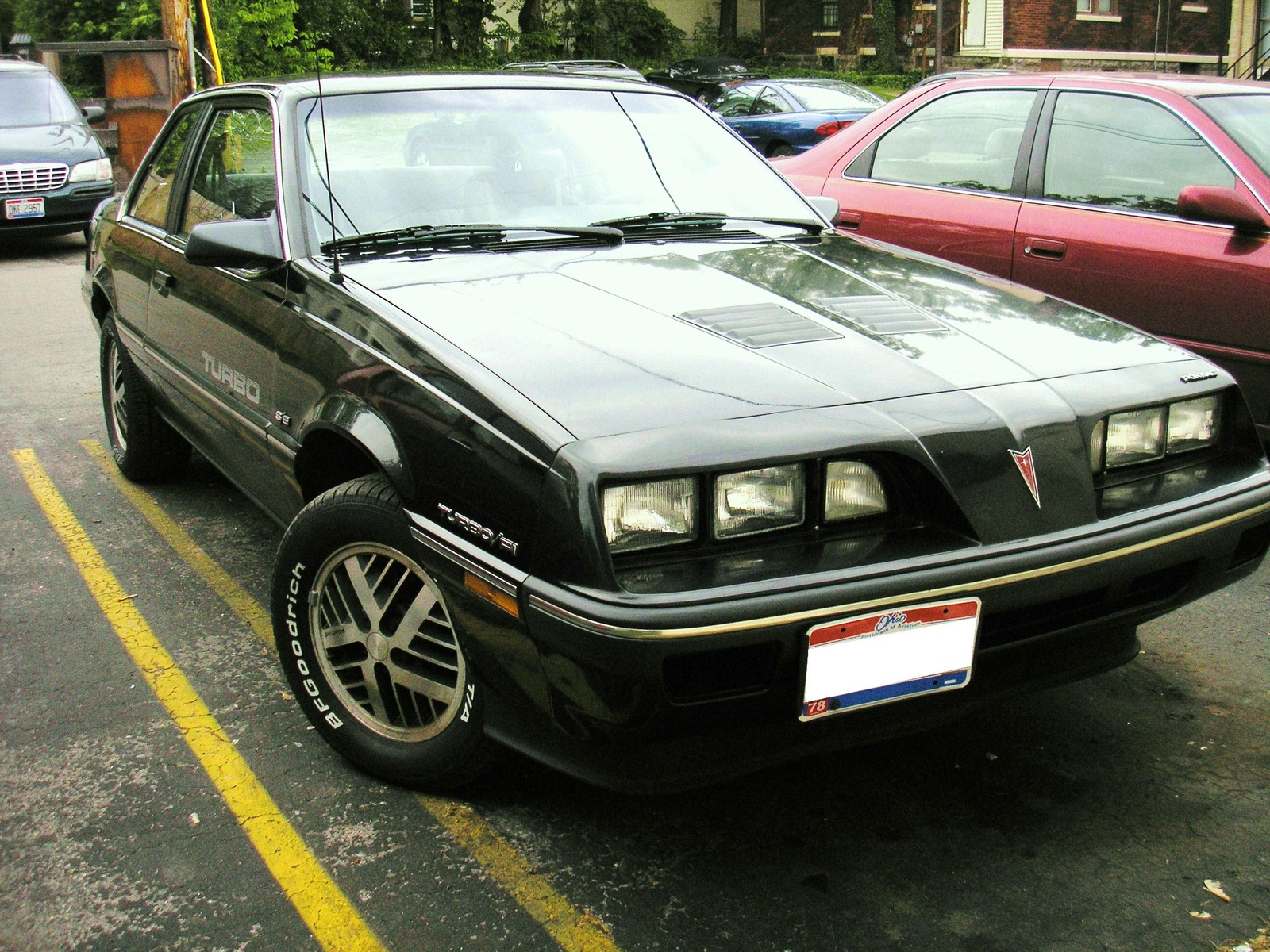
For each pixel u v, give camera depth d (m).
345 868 2.37
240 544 4.19
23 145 11.36
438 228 3.04
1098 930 2.17
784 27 33.75
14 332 7.95
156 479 4.86
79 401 6.18
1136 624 2.45
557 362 2.29
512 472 2.09
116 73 14.85
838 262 3.07
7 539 4.25
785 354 2.35
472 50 28.33
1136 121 4.66
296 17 24.31
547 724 2.11
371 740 2.63
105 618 3.58
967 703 2.28
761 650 2.01
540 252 2.98
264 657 3.32
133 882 2.33
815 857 2.40
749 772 2.12
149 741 2.87
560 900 2.27
